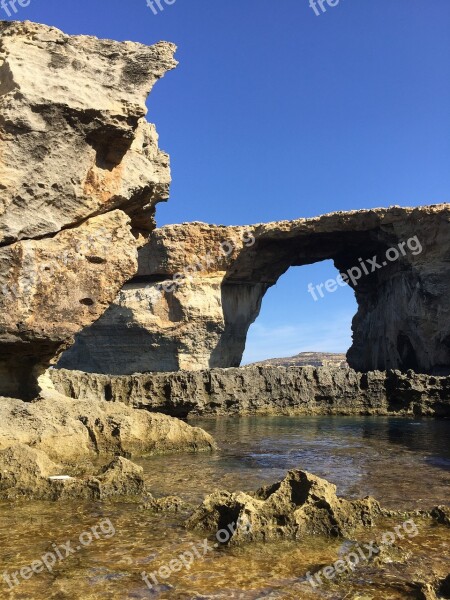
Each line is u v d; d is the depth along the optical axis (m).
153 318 58.28
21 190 15.28
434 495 12.55
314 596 6.97
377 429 30.25
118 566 7.95
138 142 18.59
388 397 42.81
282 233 56.75
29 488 11.88
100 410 18.53
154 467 16.17
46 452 15.10
